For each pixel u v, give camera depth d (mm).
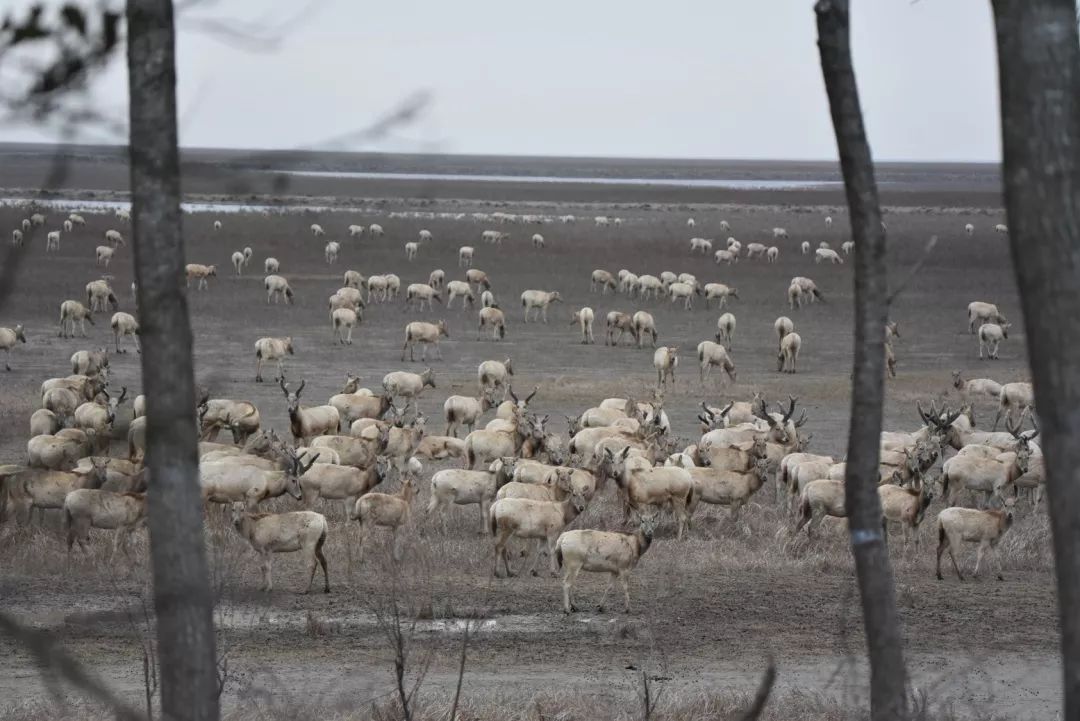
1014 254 17562
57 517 71500
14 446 96688
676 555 73812
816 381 150500
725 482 81812
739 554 74375
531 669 51250
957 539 70125
